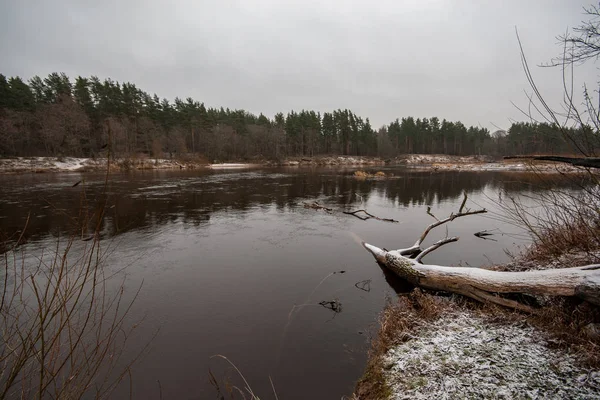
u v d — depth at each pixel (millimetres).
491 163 51656
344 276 6367
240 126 65062
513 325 3561
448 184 24406
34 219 10852
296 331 4328
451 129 76938
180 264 7039
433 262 7102
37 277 6008
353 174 35438
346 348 3920
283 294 5527
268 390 3240
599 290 3027
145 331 4336
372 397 2852
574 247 5098
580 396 2312
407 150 82500
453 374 2820
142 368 3582
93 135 42406
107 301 5188
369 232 10039
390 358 3314
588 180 3977
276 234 9703
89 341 3996
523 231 9828
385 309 4777
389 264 6406
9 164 31516
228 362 3691
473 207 14531
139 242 8695
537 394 2400
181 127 55125
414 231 10195
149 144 47125
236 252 7914
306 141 69938
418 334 3723
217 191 19344
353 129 74125
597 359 2613
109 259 7270
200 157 52562
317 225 10945
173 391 3234
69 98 39062
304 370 3531
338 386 3264
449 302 4621
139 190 18891
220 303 5188
